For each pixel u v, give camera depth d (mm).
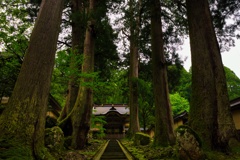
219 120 4926
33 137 3572
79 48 11898
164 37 13398
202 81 5355
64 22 12953
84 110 8867
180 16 12148
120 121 28422
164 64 9062
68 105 10484
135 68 17812
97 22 10281
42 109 3883
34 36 4242
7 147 3137
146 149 8070
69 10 13195
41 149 3682
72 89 10703
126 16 11469
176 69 16312
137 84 16672
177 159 4582
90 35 10453
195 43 5793
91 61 10023
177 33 13234
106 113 27969
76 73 8453
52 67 4289
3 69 8781
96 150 8578
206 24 5867
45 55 4129
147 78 19344
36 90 3838
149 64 18141
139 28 11461
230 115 5055
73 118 8906
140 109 18938
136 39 11625
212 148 4684
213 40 5750
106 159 6816
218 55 5637
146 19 11617
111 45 13078
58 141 5461
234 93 25812
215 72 5414
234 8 9266
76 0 12719
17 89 3793
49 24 4383
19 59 8500
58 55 8078
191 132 4539
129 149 8938
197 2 6117
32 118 3652
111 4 11711
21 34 9016
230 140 4754
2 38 8516
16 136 3383
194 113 5242
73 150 7844
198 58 5605
